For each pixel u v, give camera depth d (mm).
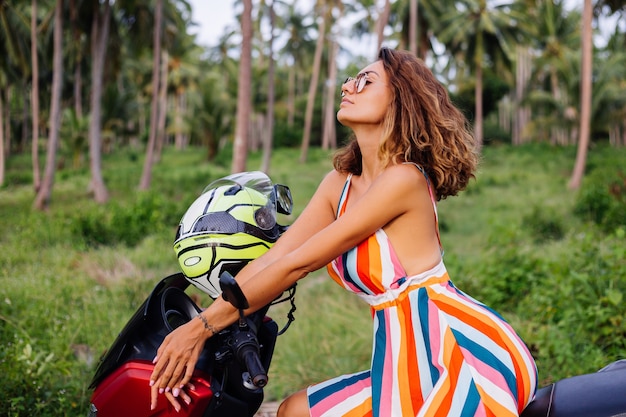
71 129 30922
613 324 4027
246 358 1372
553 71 37625
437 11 31891
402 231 1510
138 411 1422
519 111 47656
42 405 3057
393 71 1562
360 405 1509
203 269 1483
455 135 1576
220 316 1413
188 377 1393
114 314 5332
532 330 4609
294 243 1631
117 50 23516
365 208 1474
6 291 5902
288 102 52000
